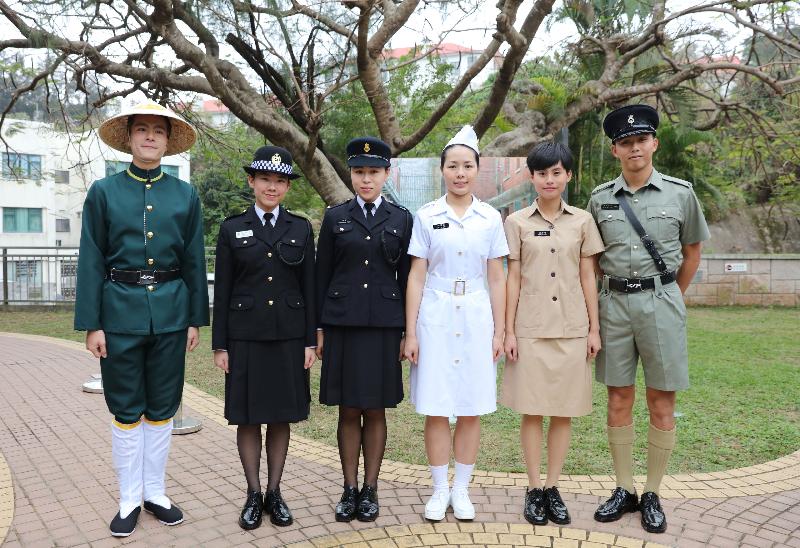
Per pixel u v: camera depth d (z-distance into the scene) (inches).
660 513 124.9
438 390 123.5
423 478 151.3
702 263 521.0
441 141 498.9
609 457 167.6
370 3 231.5
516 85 346.3
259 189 124.3
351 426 130.1
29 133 737.6
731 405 221.3
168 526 124.9
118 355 119.7
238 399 123.1
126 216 120.6
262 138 380.2
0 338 381.4
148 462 127.1
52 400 231.1
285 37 266.1
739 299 520.1
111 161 371.2
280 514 124.8
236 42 280.5
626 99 327.3
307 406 129.5
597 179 480.7
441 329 124.3
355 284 124.0
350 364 124.0
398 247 127.0
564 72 379.6
